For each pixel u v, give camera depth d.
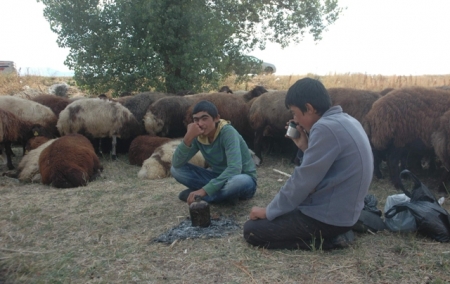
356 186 2.96
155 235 3.66
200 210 3.70
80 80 11.96
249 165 4.41
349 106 5.90
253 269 2.97
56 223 4.00
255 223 3.27
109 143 7.55
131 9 11.10
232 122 7.29
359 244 3.33
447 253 3.16
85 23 11.45
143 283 2.80
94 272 2.96
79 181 5.31
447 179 4.99
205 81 12.27
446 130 4.59
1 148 6.78
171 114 7.36
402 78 16.00
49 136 7.17
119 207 4.46
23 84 15.27
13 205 4.55
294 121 3.36
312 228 3.12
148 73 11.29
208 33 11.56
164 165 5.84
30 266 3.03
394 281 2.79
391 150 5.19
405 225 3.54
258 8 14.58
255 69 14.14
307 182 2.92
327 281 2.80
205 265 3.04
